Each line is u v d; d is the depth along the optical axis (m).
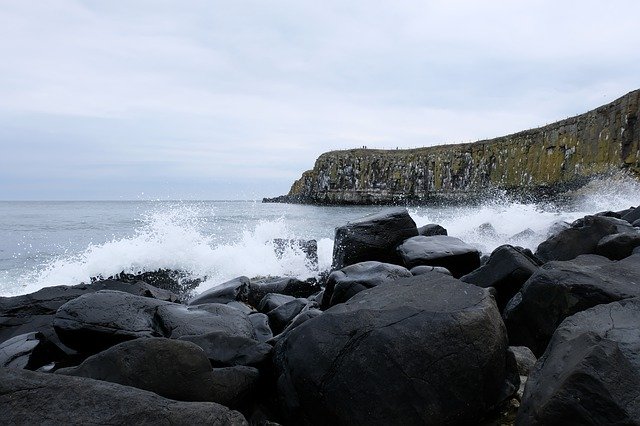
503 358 3.86
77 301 5.11
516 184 61.66
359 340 3.66
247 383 4.00
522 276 6.23
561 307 4.88
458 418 3.50
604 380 2.87
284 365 4.02
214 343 4.44
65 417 2.91
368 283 6.19
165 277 11.43
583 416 2.83
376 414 3.41
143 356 3.62
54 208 70.50
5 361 5.14
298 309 6.83
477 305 3.92
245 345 4.41
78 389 3.09
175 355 3.67
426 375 3.48
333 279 6.71
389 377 3.47
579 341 3.32
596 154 50.44
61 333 4.93
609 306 4.11
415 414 3.40
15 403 2.96
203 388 3.69
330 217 40.06
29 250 18.47
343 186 83.88
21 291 10.84
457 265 8.25
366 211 57.34
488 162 67.62
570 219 16.89
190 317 5.23
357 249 9.79
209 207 63.84
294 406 3.80
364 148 87.19
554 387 3.02
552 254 8.64
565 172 54.75
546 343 5.00
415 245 8.77
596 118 51.41
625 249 7.34
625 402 2.82
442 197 71.81
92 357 3.69
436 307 3.89
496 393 3.75
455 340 3.60
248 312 7.00
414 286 4.60
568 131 55.69
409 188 76.69
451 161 72.69
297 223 31.28
